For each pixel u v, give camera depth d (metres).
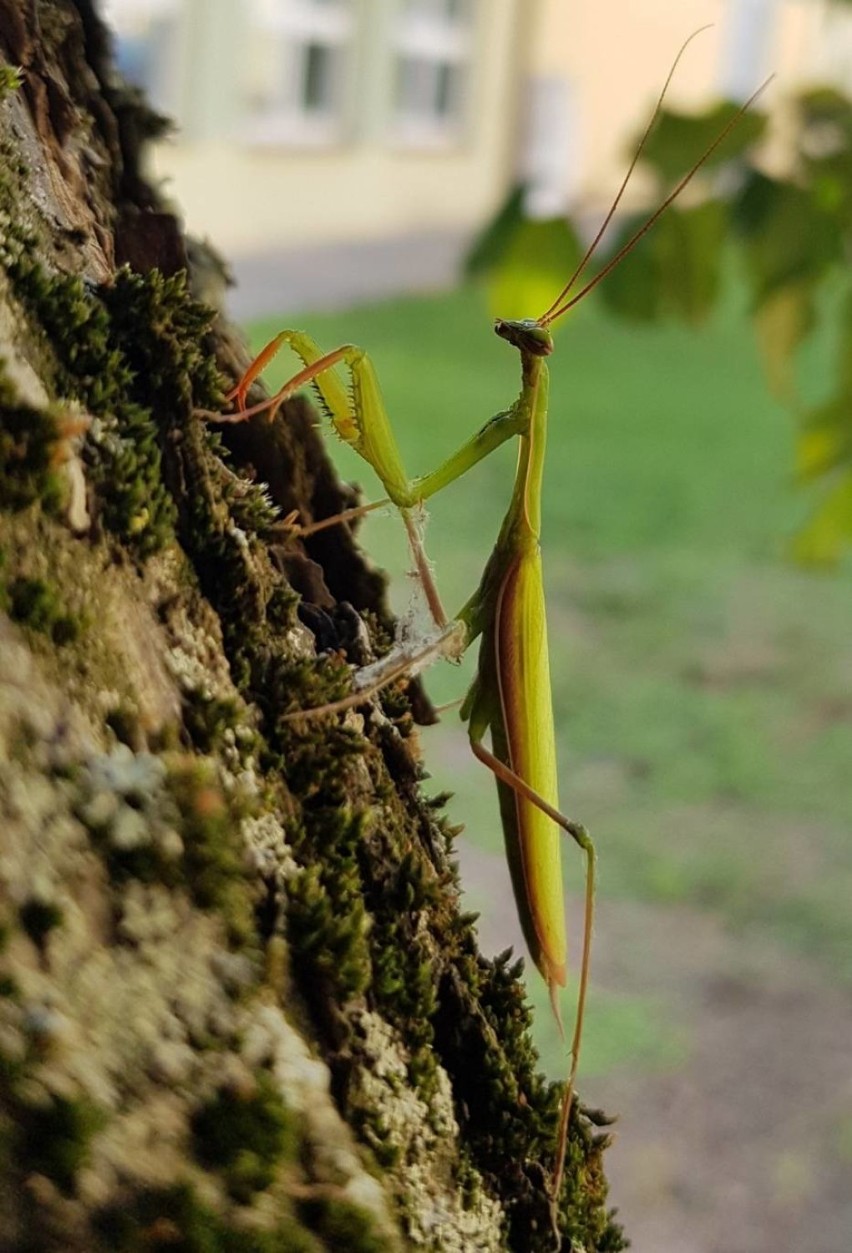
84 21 0.36
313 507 0.37
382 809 0.34
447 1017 0.34
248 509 0.34
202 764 0.33
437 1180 0.33
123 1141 0.30
